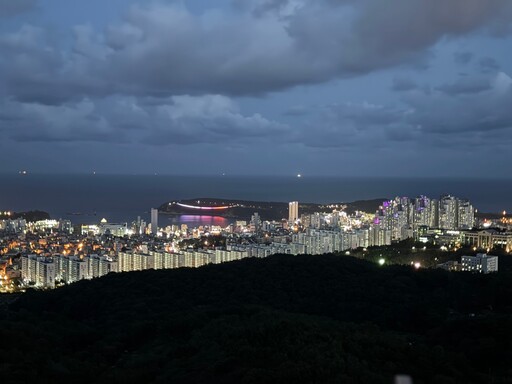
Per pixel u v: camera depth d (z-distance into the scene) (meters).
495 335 82.19
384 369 66.81
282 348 71.31
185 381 68.19
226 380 65.25
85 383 73.25
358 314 106.69
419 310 105.62
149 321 98.81
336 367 63.78
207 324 91.88
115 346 89.19
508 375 70.38
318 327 82.06
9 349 84.00
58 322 108.88
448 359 72.94
